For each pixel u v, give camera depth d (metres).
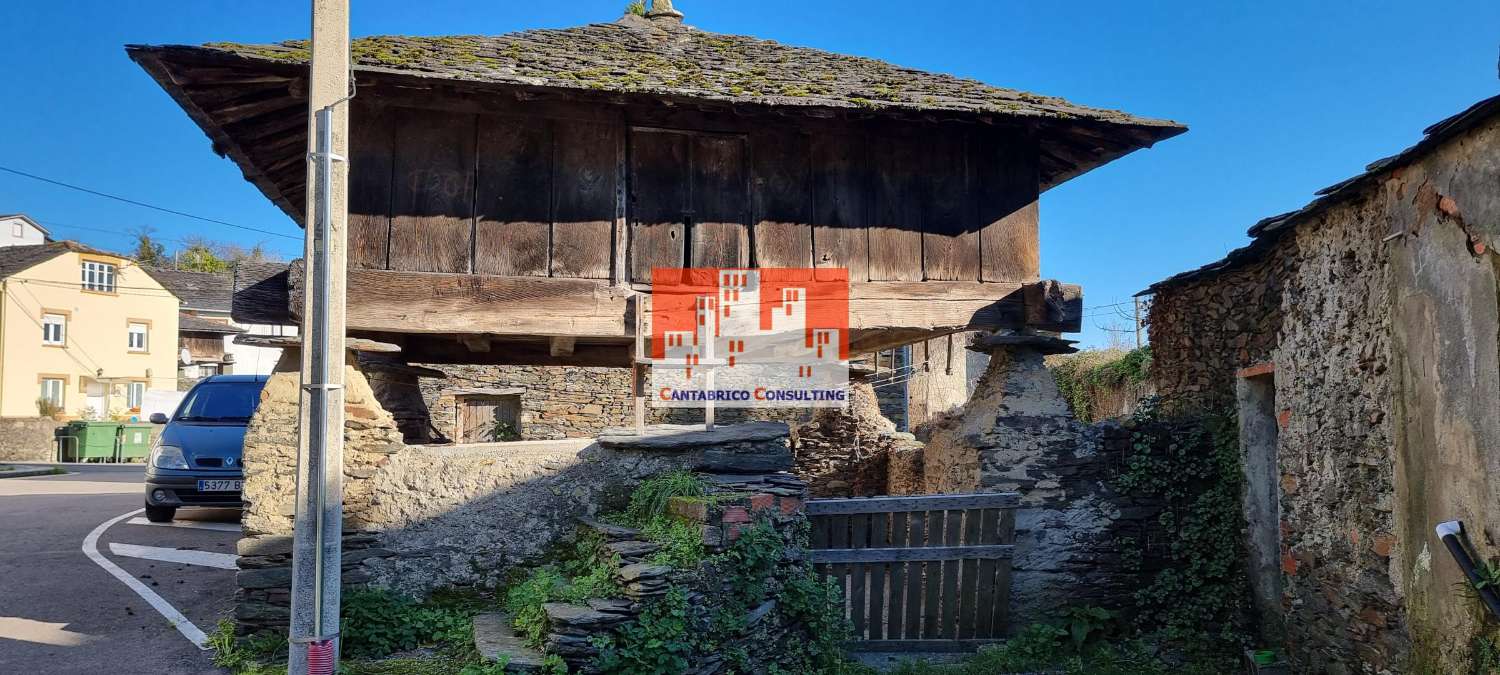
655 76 7.20
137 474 21.97
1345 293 6.25
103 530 10.43
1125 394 13.46
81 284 34.12
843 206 7.70
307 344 4.91
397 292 6.82
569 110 7.26
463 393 16.34
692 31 9.38
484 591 6.62
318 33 5.00
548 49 7.82
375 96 6.85
